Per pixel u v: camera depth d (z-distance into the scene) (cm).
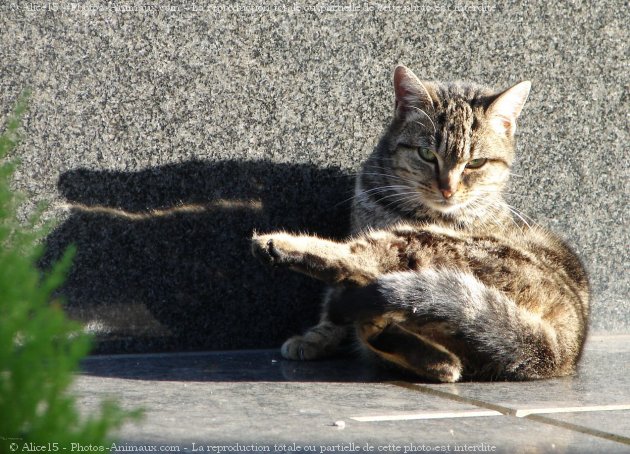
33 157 855
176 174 903
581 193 1052
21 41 841
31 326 354
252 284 939
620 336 1048
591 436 563
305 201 953
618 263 1061
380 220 928
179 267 913
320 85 946
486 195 939
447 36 991
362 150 968
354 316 729
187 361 859
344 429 571
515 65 1020
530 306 789
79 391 691
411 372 782
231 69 910
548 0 1022
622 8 1044
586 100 1045
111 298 892
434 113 913
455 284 735
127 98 880
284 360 870
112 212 885
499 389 718
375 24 961
